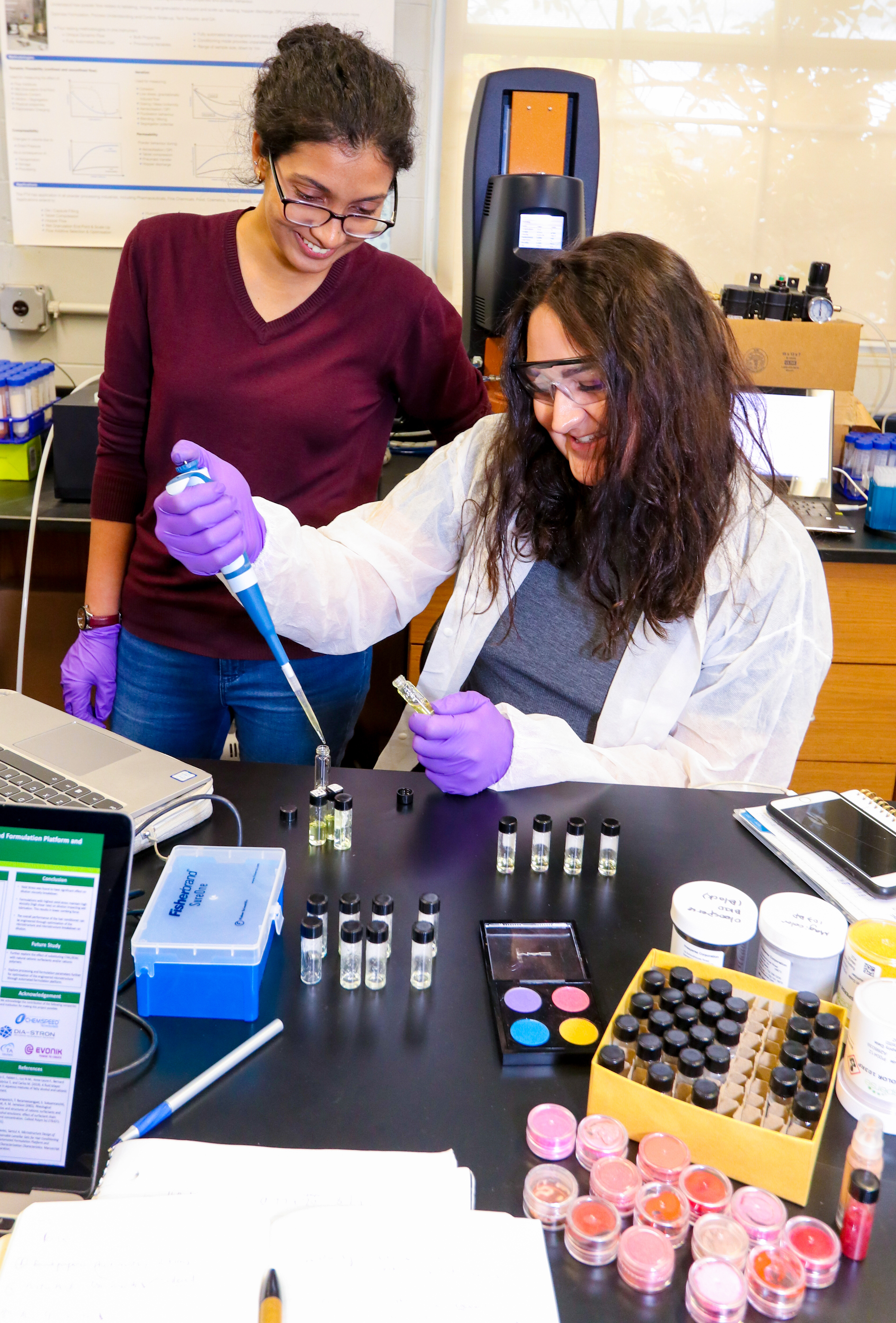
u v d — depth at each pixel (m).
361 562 1.42
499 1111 0.76
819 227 2.71
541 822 1.02
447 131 2.60
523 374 1.20
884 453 2.41
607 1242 0.65
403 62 2.49
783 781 1.31
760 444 1.36
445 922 0.96
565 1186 0.69
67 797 1.03
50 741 1.15
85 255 2.53
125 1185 0.67
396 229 2.63
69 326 2.59
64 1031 0.67
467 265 2.32
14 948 0.67
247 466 1.55
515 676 1.44
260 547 1.24
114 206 2.48
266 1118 0.74
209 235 1.49
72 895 0.67
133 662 1.65
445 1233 0.63
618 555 1.31
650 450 1.17
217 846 1.01
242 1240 0.62
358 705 1.74
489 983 0.88
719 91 2.60
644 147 2.64
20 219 2.49
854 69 2.58
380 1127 0.74
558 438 1.24
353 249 1.48
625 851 1.07
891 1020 0.74
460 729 1.12
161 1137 0.73
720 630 1.31
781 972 0.84
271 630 1.15
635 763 1.25
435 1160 0.70
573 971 0.90
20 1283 0.59
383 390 1.64
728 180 2.67
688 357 1.16
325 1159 0.69
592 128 2.20
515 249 2.04
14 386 2.23
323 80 1.24
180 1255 0.61
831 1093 0.72
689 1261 0.66
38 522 2.06
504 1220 0.65
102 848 0.67
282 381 1.52
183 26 2.33
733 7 2.54
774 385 2.32
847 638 2.28
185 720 1.67
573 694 1.38
